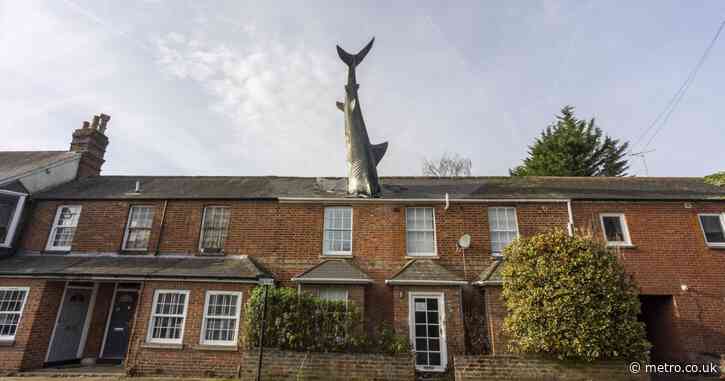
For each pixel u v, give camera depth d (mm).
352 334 10586
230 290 12414
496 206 14617
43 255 14328
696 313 12648
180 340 11930
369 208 14656
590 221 14078
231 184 17141
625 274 10547
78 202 15273
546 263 10367
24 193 15047
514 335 10336
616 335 9633
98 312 14258
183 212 14930
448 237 14078
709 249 13461
